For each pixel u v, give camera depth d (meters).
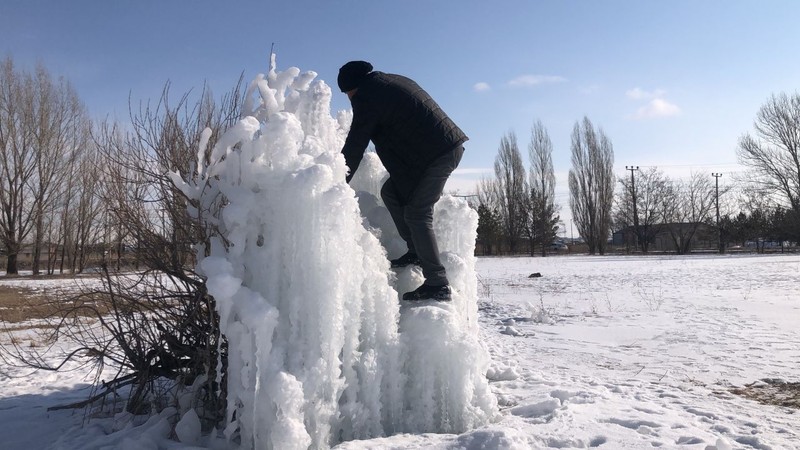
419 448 2.81
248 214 3.01
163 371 3.89
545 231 53.44
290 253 2.95
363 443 2.86
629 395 4.41
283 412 2.67
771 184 46.06
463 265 3.87
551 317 10.04
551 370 5.64
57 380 5.60
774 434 3.50
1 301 11.78
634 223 54.81
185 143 3.86
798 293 12.81
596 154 54.97
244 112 3.71
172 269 3.62
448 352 3.26
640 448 3.04
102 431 3.66
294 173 2.96
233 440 3.08
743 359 6.07
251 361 2.83
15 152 29.64
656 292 14.03
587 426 3.40
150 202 3.72
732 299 11.90
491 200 59.69
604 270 24.28
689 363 5.92
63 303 4.10
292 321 2.90
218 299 2.88
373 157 4.35
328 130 3.78
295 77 3.88
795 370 5.52
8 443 3.65
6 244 30.02
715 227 51.31
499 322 9.61
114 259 3.82
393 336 3.22
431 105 3.67
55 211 28.52
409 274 3.79
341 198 2.90
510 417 3.59
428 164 3.59
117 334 3.83
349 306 3.03
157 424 3.32
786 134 44.38
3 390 5.15
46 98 29.53
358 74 3.72
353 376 3.04
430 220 3.65
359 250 3.05
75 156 26.39
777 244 60.84
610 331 8.30
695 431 3.41
